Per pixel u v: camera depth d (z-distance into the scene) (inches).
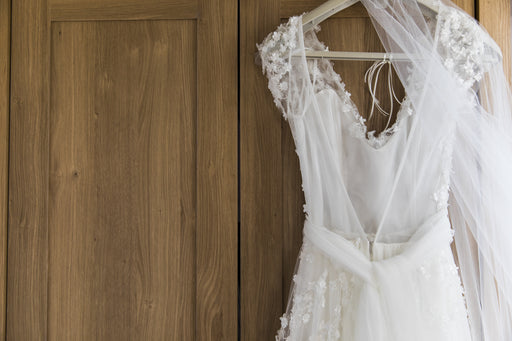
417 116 36.8
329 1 37.7
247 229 41.4
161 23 42.9
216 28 42.6
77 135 42.7
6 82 43.1
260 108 42.0
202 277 41.3
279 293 40.9
